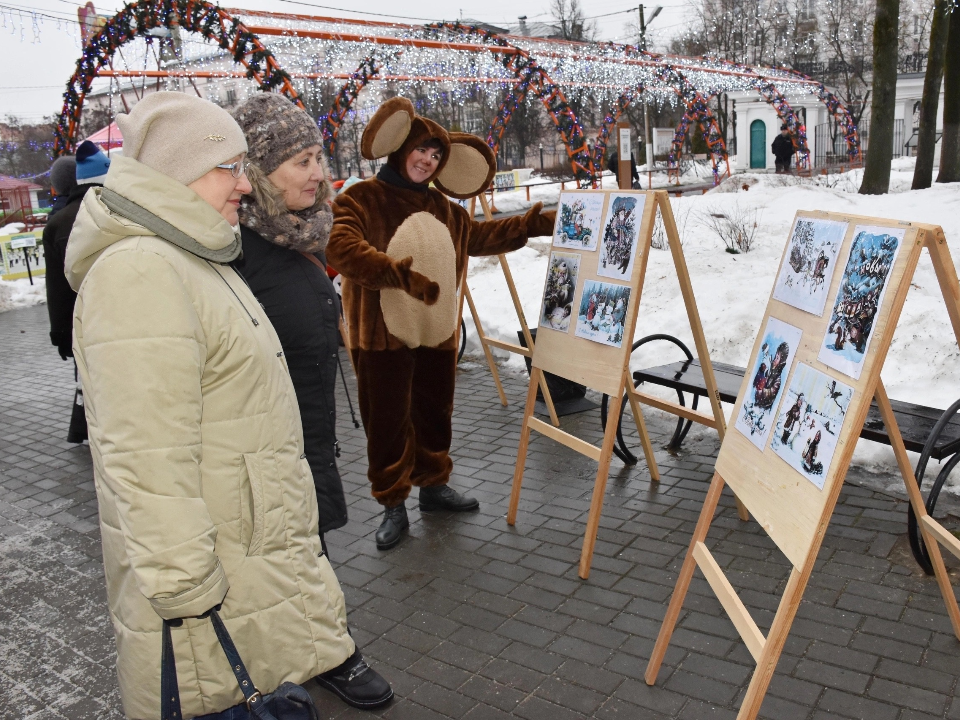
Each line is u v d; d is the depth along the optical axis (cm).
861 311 204
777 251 974
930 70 1468
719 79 2528
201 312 193
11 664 331
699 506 429
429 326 401
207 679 201
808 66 3519
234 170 200
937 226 202
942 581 290
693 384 449
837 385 208
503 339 780
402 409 402
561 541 402
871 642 301
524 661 307
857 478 438
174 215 189
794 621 319
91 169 529
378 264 331
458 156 412
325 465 288
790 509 217
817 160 3275
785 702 272
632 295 347
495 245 430
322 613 221
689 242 1123
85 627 356
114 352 175
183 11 1002
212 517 200
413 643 324
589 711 276
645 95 2716
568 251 400
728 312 660
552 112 1741
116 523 194
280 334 275
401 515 422
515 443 550
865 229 212
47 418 700
